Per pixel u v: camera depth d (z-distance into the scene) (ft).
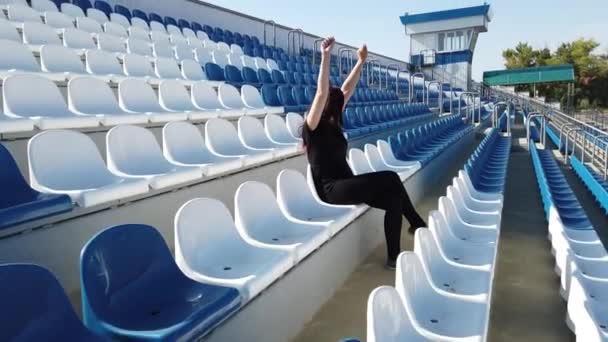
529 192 20.21
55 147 8.57
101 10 30.37
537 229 14.33
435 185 20.22
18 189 7.47
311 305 8.46
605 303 8.31
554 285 10.04
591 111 76.07
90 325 4.77
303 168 16.44
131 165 10.20
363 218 11.07
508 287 9.95
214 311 5.53
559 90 131.95
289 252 7.55
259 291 6.64
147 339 4.67
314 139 10.66
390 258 10.55
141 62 20.51
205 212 7.12
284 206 9.70
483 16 77.46
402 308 5.57
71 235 7.79
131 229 5.74
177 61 25.30
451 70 80.43
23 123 10.40
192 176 10.42
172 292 5.93
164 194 9.86
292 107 22.45
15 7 21.58
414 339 5.68
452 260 8.95
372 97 37.73
